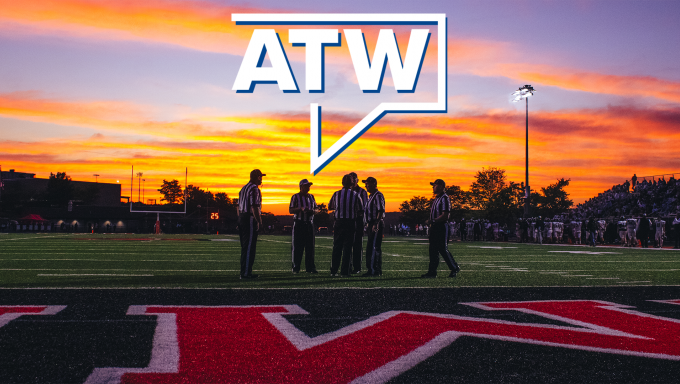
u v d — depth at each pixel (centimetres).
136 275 800
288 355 332
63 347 342
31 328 396
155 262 1071
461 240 3366
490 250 1848
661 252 1767
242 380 281
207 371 296
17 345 344
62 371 290
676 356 336
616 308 516
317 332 398
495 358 328
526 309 506
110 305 504
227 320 440
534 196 6994
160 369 298
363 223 861
